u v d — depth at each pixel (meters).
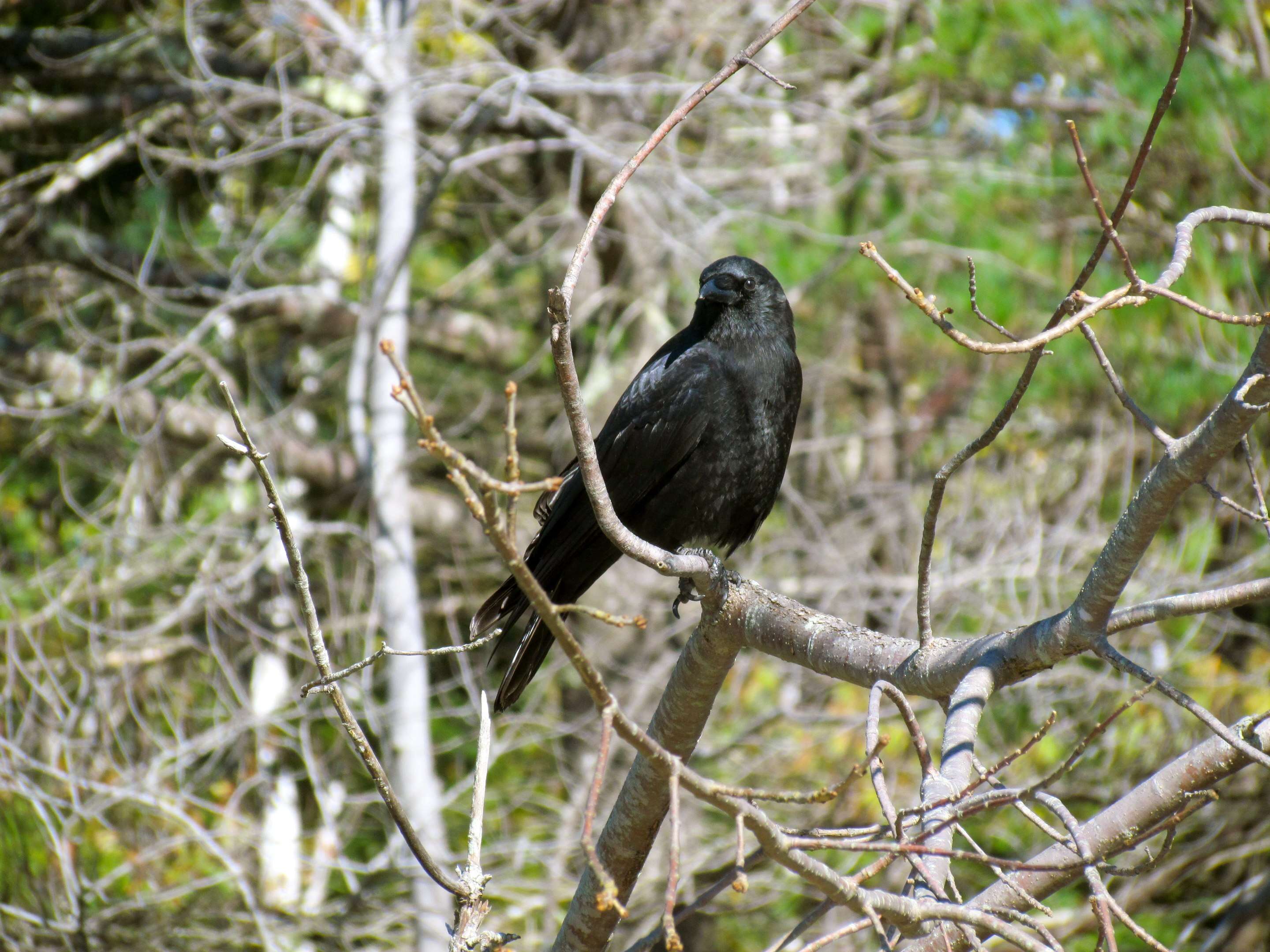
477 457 16.30
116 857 13.38
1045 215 15.33
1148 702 12.60
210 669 14.22
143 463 13.97
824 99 16.05
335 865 11.81
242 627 14.40
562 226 15.41
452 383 16.75
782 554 14.55
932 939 4.21
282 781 13.34
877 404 16.12
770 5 15.93
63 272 15.51
